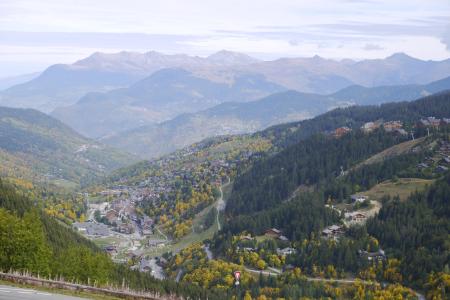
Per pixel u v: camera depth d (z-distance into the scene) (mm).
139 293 83062
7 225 106188
